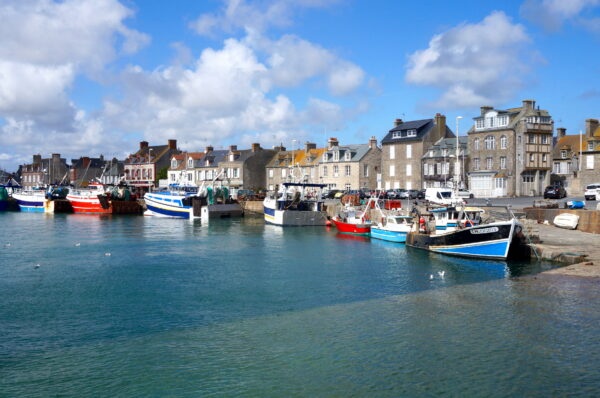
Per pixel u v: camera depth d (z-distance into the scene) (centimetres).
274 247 3638
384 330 1703
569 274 2295
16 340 1650
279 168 9356
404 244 3672
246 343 1608
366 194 6153
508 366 1393
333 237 4238
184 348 1573
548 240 2969
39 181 13238
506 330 1661
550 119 6550
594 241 2930
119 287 2358
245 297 2169
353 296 2164
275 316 1889
